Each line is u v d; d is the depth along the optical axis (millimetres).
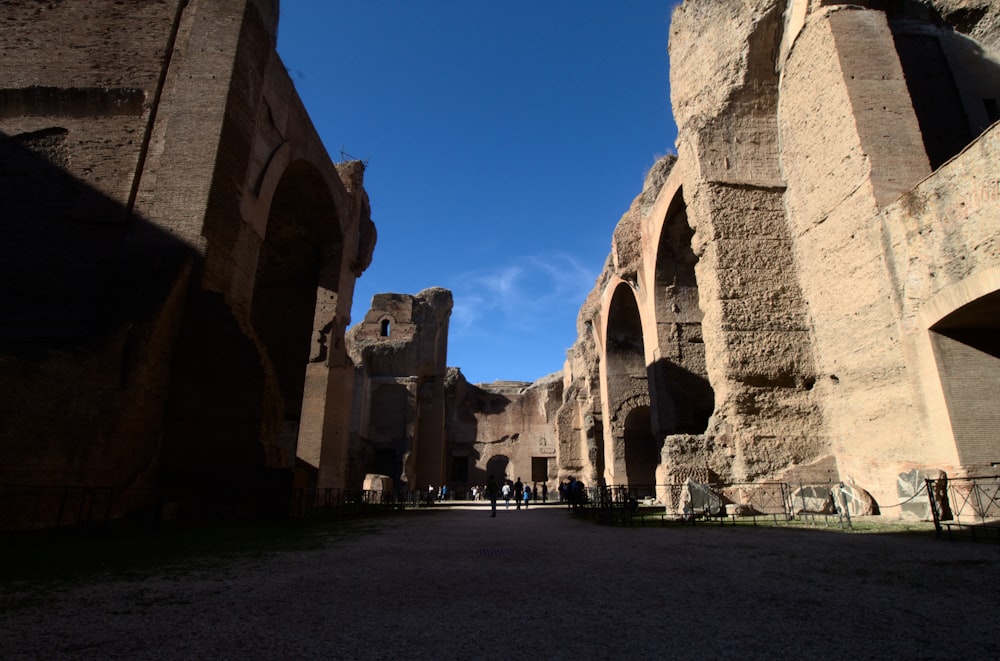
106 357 9555
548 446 42562
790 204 13812
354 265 22438
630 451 26047
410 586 4492
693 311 20938
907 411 9922
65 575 4957
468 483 42531
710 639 3008
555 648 2867
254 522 10469
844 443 11680
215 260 12453
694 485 11344
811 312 12906
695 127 14875
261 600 3990
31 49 13891
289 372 20250
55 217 12500
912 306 9836
